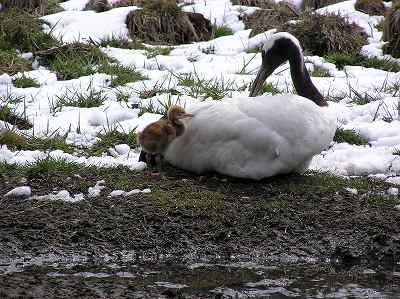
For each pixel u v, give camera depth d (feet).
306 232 89.86
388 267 85.87
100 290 77.10
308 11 164.96
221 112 96.22
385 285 81.10
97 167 103.30
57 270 81.82
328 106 106.83
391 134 118.01
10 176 100.01
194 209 92.12
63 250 85.56
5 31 148.87
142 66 144.46
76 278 79.92
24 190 95.14
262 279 81.35
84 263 83.82
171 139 98.73
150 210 91.76
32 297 74.95
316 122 95.50
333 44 154.40
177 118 98.02
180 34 164.55
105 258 84.89
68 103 125.08
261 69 109.09
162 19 163.73
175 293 76.33
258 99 96.53
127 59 146.30
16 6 163.12
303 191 97.25
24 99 124.77
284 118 94.22
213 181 98.89
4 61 139.64
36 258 84.17
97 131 115.65
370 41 158.51
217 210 92.22
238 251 86.89
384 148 112.98
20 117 117.50
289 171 98.89
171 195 94.84
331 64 148.66
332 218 92.22
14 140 109.09
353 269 84.99
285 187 98.02
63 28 158.81
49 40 149.28
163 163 104.06
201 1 185.98
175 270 82.89
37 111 121.90
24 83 132.46
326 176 102.27
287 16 173.06
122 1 175.42
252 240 88.38
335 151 111.65
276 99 96.02
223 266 84.33
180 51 153.69
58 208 92.27
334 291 79.05
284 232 89.71
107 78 135.54
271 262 85.61
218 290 78.18
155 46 157.07
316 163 107.34
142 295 76.23
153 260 85.05
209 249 86.94
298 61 106.42
